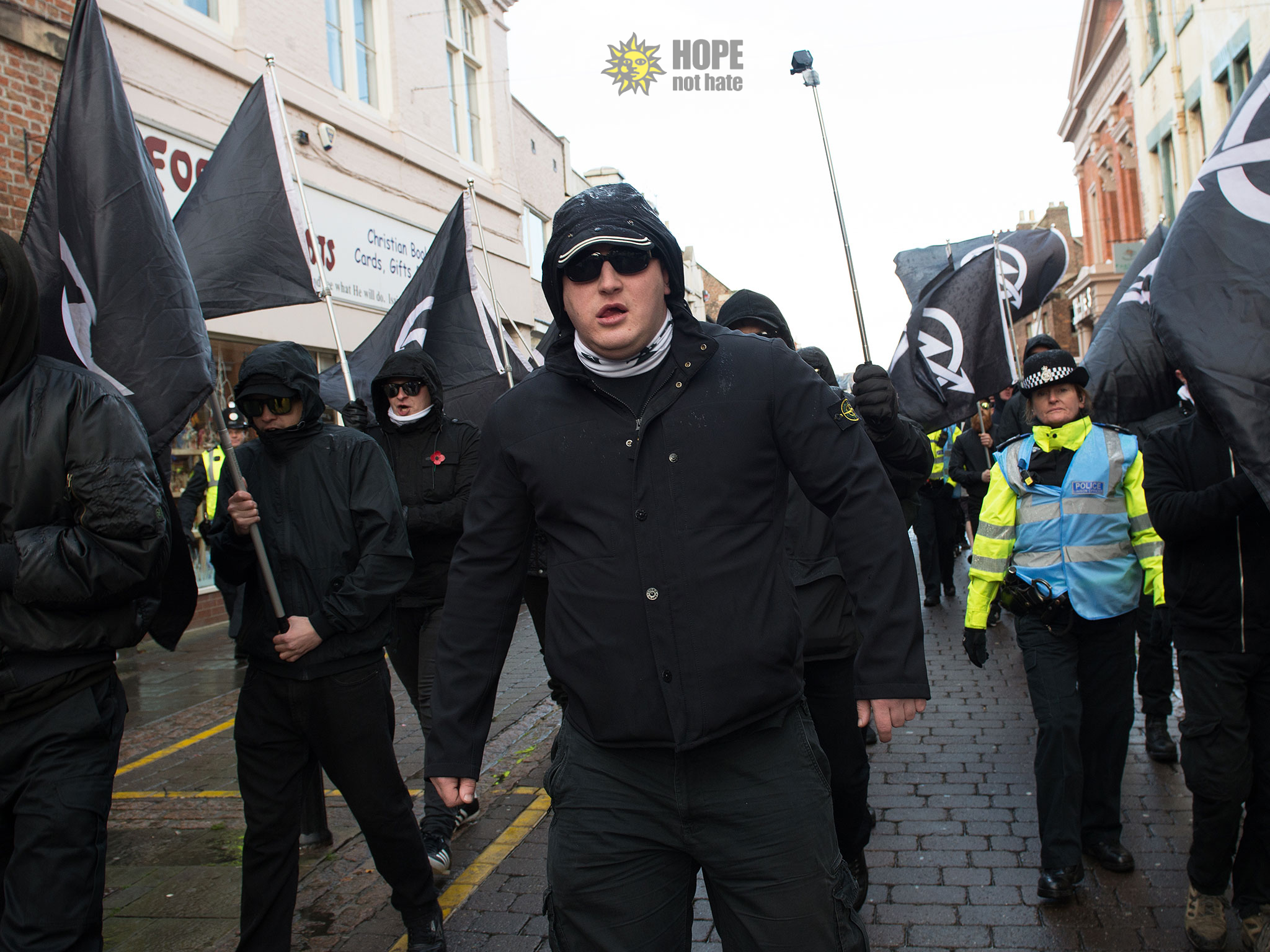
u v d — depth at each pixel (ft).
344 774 9.95
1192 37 63.41
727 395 6.38
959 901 11.33
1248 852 9.94
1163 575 10.45
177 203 32.32
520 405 6.76
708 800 6.14
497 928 11.18
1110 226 98.27
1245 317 9.07
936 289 25.32
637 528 6.27
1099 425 12.19
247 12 35.83
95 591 7.76
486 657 7.00
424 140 48.52
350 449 10.57
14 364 7.95
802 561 10.20
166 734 20.26
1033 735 17.38
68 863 7.53
